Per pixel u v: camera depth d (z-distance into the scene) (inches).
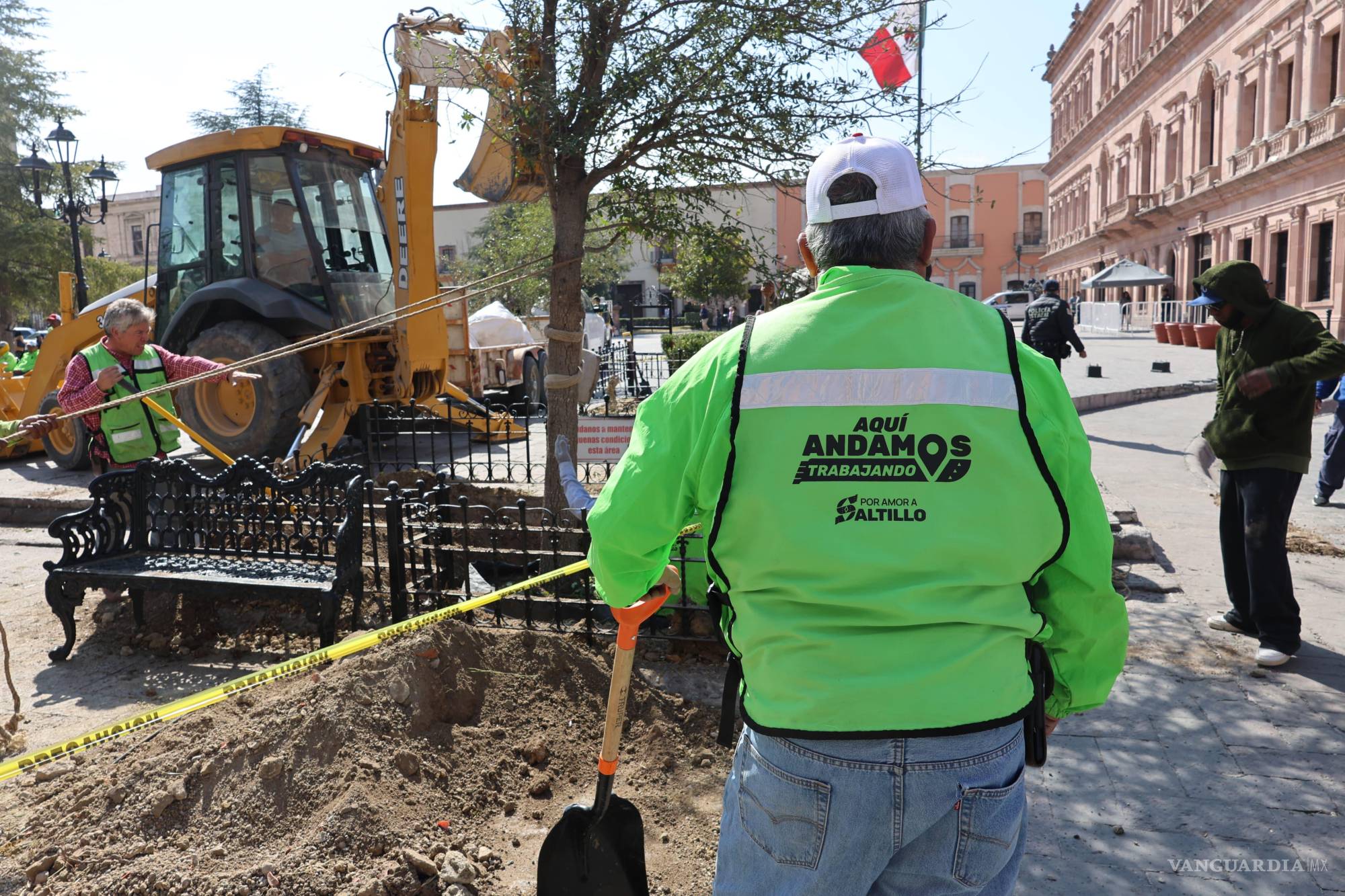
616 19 186.2
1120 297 1674.5
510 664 147.2
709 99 187.3
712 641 171.5
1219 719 154.7
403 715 127.6
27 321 1726.1
